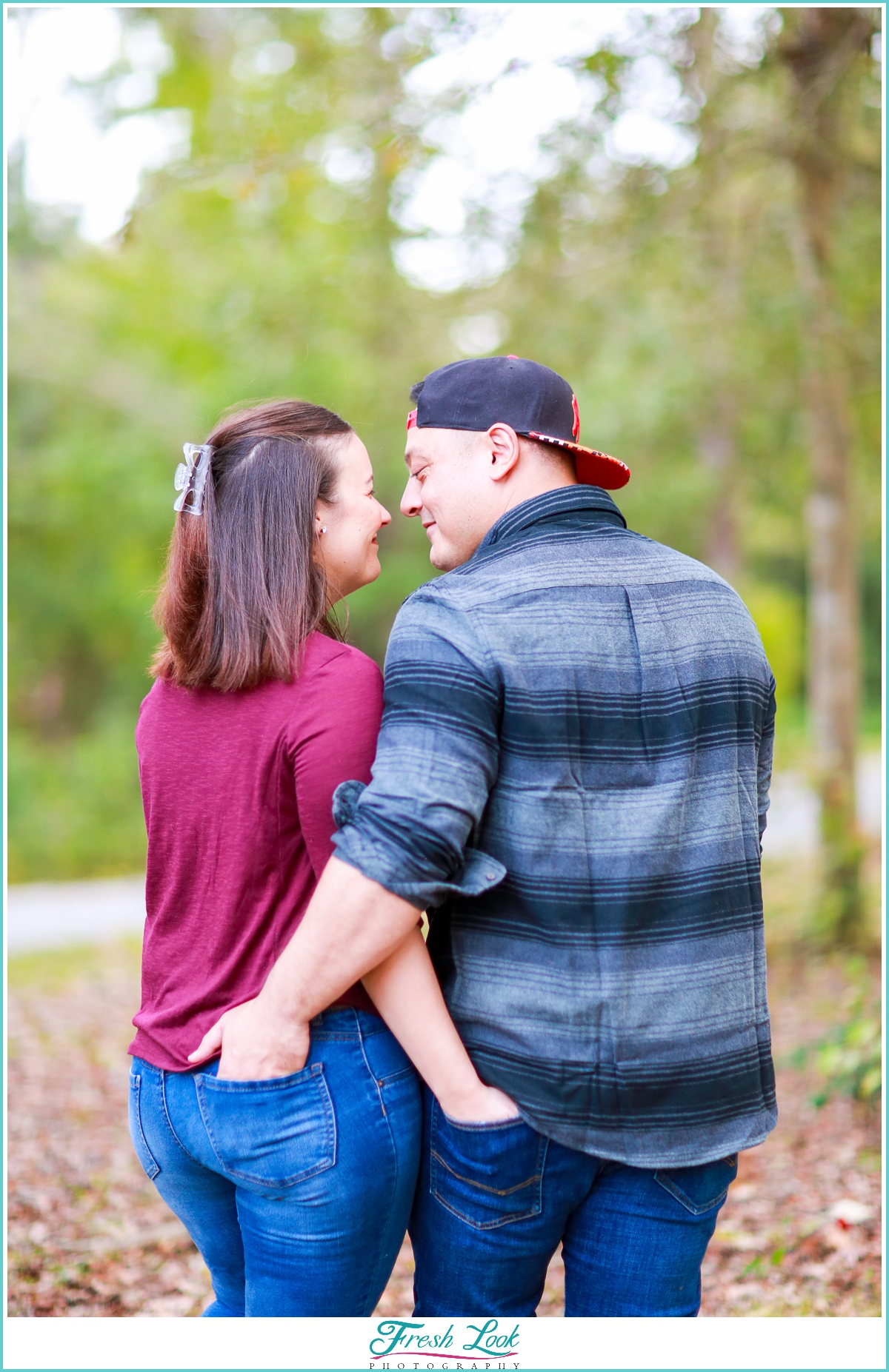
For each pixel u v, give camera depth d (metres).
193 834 1.57
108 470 12.18
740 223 5.61
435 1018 1.47
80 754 12.62
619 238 5.17
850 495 6.56
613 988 1.46
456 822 1.39
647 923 1.49
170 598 1.61
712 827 1.55
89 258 12.52
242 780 1.54
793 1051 4.45
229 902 1.54
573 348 5.76
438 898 1.41
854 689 6.50
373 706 1.55
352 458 1.70
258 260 5.81
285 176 4.73
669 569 1.64
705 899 1.53
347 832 1.40
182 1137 1.55
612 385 6.42
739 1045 1.54
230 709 1.56
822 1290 2.69
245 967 1.54
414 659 1.47
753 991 1.58
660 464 7.59
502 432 1.66
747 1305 2.63
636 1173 1.53
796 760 9.52
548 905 1.46
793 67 4.74
